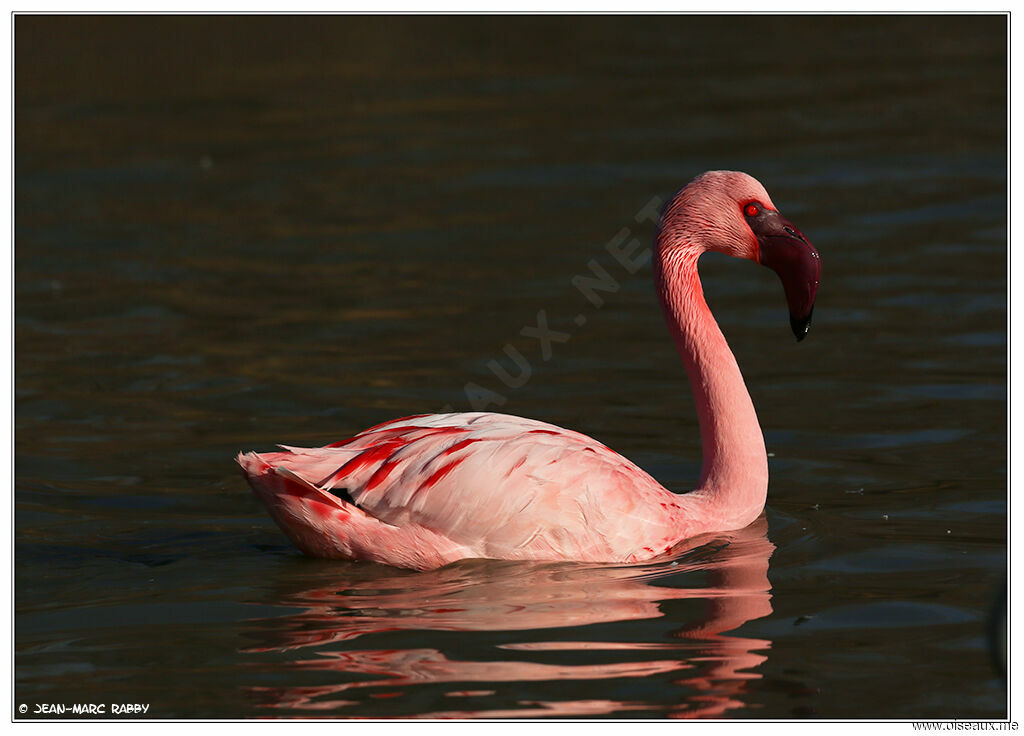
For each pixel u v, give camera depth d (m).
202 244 19.67
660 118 26.33
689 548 9.61
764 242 9.98
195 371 14.42
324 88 30.28
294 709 7.15
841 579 8.94
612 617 8.34
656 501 9.57
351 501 9.32
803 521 10.12
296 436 12.43
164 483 11.38
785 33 34.94
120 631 8.30
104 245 19.75
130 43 34.72
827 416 12.61
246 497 11.07
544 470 9.20
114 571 9.40
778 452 11.77
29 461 11.93
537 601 8.61
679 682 7.39
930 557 9.30
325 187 22.56
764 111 26.52
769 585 8.86
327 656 7.82
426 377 14.04
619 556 9.32
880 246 18.09
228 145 25.69
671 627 8.16
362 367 14.41
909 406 12.73
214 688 7.44
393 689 7.36
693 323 10.12
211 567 9.46
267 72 31.98
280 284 17.64
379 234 19.80
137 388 13.94
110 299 17.23
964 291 16.16
